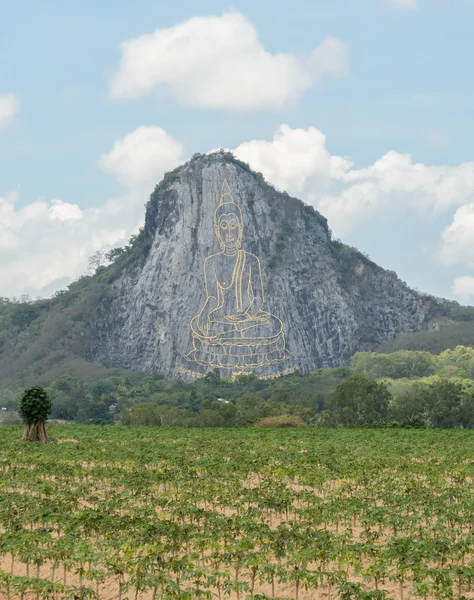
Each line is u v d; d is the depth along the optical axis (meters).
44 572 36.09
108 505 42.75
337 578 30.38
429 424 160.50
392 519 38.06
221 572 31.61
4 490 50.88
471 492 46.84
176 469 56.38
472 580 30.75
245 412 184.25
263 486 49.44
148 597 32.62
